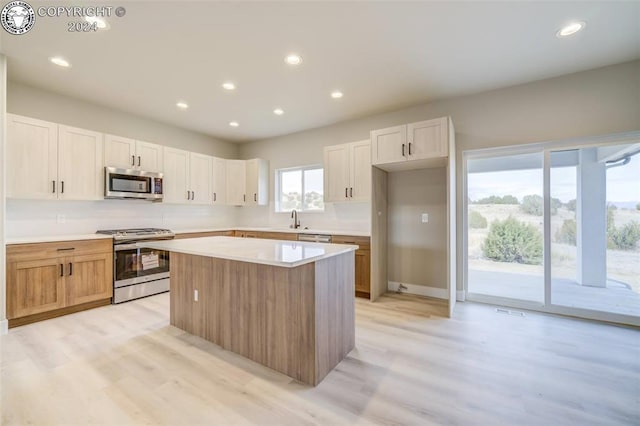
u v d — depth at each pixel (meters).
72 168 3.31
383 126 4.16
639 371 2.03
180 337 2.59
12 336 2.56
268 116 4.27
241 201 5.39
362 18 2.14
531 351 2.32
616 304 2.93
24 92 3.19
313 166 5.02
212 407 1.67
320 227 4.80
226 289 2.38
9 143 2.86
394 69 2.90
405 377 1.98
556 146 3.13
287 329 2.02
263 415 1.60
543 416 1.60
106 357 2.22
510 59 2.72
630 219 2.89
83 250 3.20
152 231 3.98
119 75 2.99
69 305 3.08
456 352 2.31
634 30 2.29
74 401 1.70
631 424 1.53
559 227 3.16
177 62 2.74
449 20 2.17
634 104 2.75
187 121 4.50
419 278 3.95
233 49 2.53
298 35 2.34
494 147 3.38
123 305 3.43
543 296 3.23
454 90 3.39
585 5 2.01
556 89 3.07
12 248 2.71
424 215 3.91
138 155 3.96
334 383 1.92
